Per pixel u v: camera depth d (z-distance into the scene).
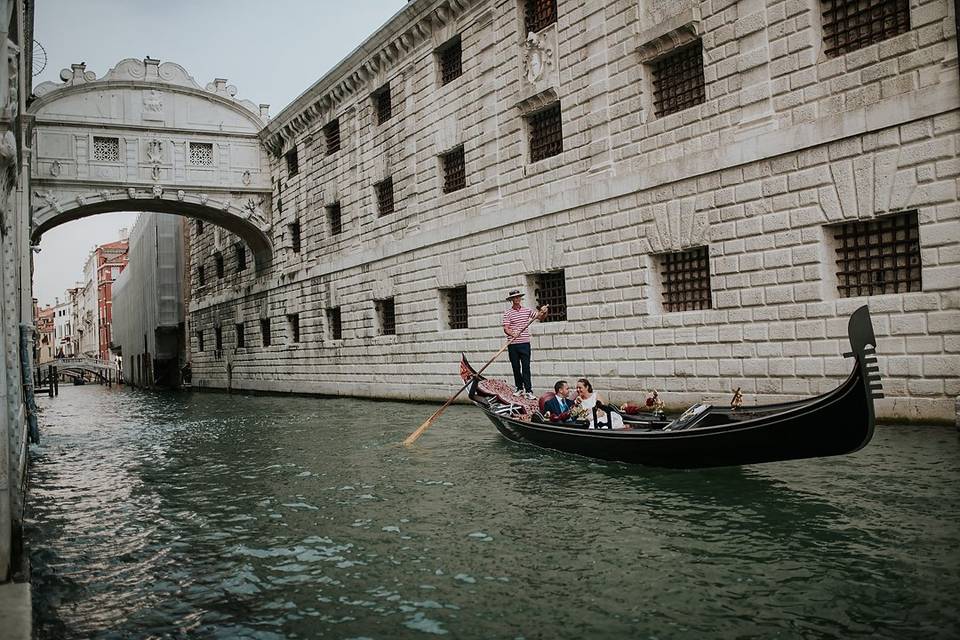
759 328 10.67
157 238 41.56
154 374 43.25
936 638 3.64
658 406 9.05
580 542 5.48
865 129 9.34
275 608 4.54
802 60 10.13
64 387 62.50
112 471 10.11
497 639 3.92
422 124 18.73
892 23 9.36
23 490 7.91
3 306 4.39
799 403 6.73
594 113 13.41
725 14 11.08
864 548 4.92
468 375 11.23
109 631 4.29
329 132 24.11
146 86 26.09
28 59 13.12
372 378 21.33
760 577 4.57
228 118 27.53
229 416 18.64
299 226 26.25
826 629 3.82
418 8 18.00
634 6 12.55
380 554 5.49
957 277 8.52
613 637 3.87
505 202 15.81
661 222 12.15
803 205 10.11
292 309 26.78
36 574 5.39
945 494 5.96
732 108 11.05
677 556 5.04
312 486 8.21
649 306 12.45
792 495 6.33
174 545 6.07
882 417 9.20
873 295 9.45
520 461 8.79
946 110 8.59
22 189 12.15
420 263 18.83
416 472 8.61
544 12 14.83
